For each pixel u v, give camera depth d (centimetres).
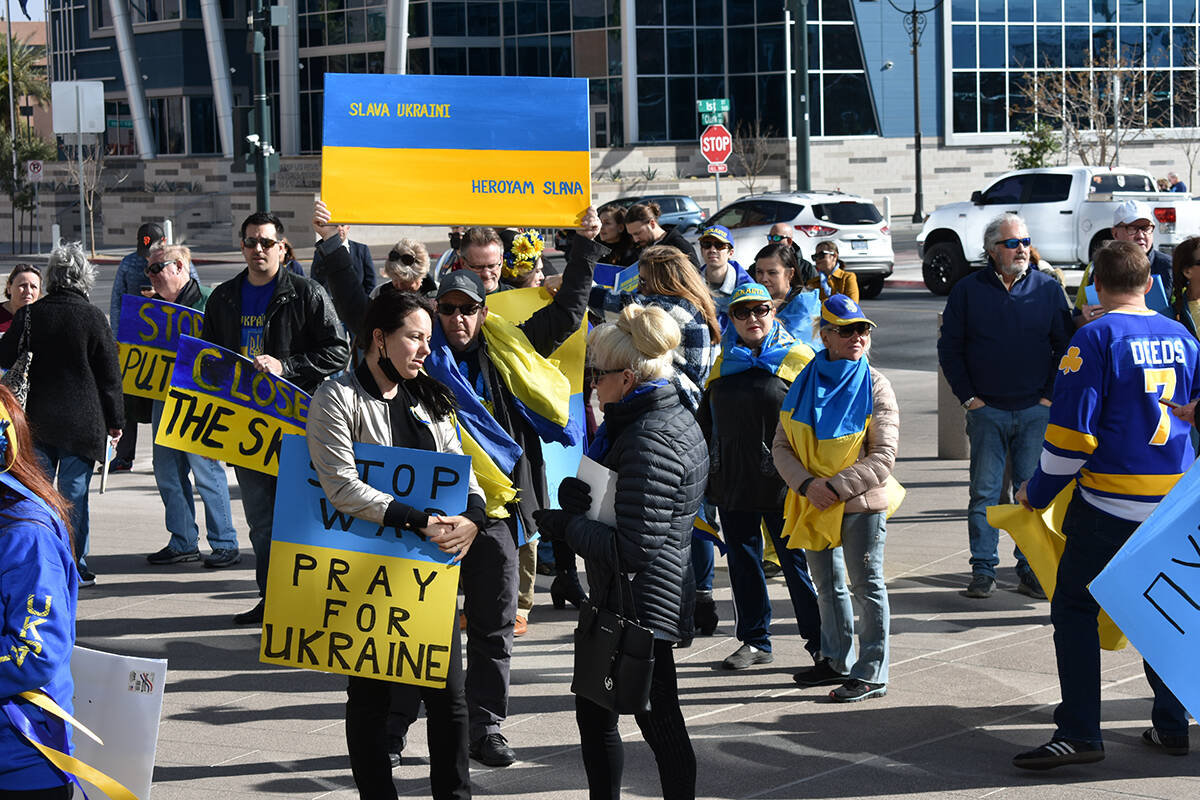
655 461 431
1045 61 4991
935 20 4856
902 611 746
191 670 669
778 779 518
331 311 724
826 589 613
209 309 732
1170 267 826
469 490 455
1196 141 5009
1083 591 518
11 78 5434
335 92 610
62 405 786
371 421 450
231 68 5084
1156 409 507
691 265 701
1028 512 580
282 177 4409
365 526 450
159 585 828
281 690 639
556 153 620
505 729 584
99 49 5606
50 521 327
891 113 4859
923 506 996
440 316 581
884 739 558
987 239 762
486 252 710
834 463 591
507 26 4875
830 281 997
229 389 696
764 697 616
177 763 546
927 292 2717
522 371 603
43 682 319
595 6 4756
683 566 445
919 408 1439
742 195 4716
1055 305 759
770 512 635
